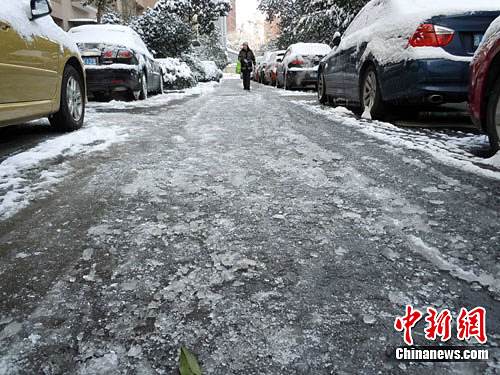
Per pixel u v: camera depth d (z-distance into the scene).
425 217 2.21
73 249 1.91
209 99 9.30
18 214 2.33
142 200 2.52
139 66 8.27
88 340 1.31
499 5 4.41
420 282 1.61
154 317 1.42
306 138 4.27
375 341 1.29
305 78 13.38
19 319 1.42
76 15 21.83
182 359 1.18
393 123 5.25
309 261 1.77
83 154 3.64
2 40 3.34
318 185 2.76
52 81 4.21
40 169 3.17
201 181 2.86
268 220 2.20
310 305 1.47
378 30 5.30
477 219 2.18
